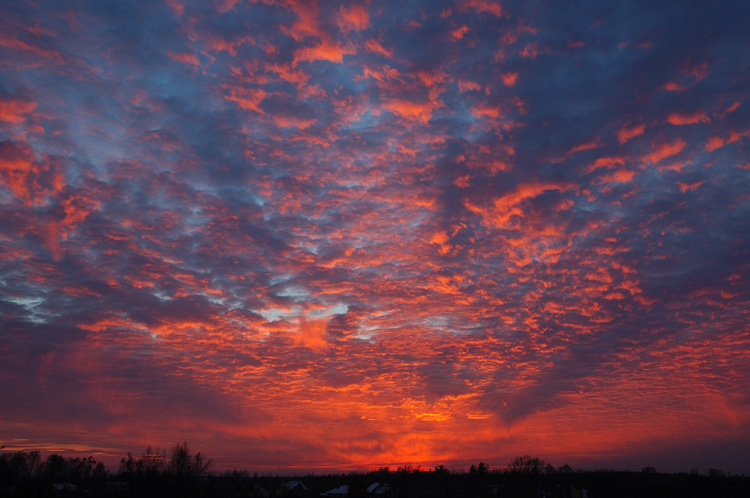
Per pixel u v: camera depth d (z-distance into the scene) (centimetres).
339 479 15188
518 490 10625
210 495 9700
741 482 10538
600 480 11162
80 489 10056
